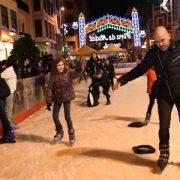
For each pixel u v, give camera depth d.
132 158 6.12
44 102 13.79
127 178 5.22
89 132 8.29
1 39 28.52
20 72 13.45
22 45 16.27
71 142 7.21
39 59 16.70
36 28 45.53
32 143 7.59
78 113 11.34
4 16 30.84
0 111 7.65
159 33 5.04
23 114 10.74
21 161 6.37
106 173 5.48
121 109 11.66
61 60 7.24
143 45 61.31
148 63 5.27
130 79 5.39
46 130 8.90
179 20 50.19
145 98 14.32
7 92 7.73
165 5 55.25
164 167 5.34
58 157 6.45
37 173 5.70
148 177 5.20
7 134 7.71
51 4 52.38
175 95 5.11
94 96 12.73
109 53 33.88
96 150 6.74
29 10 43.19
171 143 6.82
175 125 8.43
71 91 7.26
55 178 5.43
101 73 12.79
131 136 7.67
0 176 5.66
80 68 27.83
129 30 54.34
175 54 5.05
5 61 9.16
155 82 5.33
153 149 6.38
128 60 45.66
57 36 55.75
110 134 7.97
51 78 7.33
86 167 5.80
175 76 5.07
